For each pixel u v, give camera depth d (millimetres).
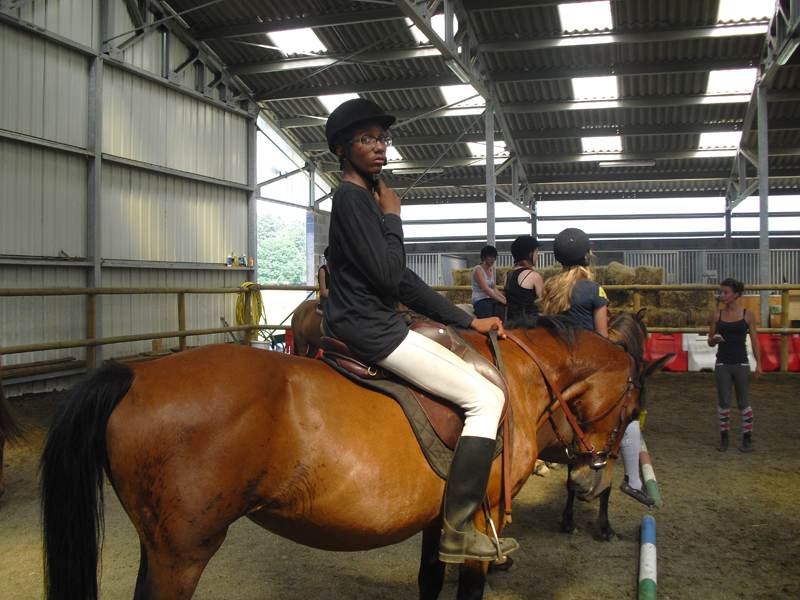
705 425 6555
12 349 6871
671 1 10812
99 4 10148
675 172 17781
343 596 3021
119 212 10859
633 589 3105
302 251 43969
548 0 10672
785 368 9602
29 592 3061
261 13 12078
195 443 1805
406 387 2104
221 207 13727
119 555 3500
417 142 16156
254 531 3861
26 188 9039
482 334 2547
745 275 18141
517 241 5027
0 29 8555
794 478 4844
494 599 3006
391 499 1957
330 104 15133
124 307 10969
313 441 1898
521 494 4574
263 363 1990
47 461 1786
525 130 15695
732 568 3328
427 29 9844
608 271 12305
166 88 11961
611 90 13719
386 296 2070
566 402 2676
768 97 12438
